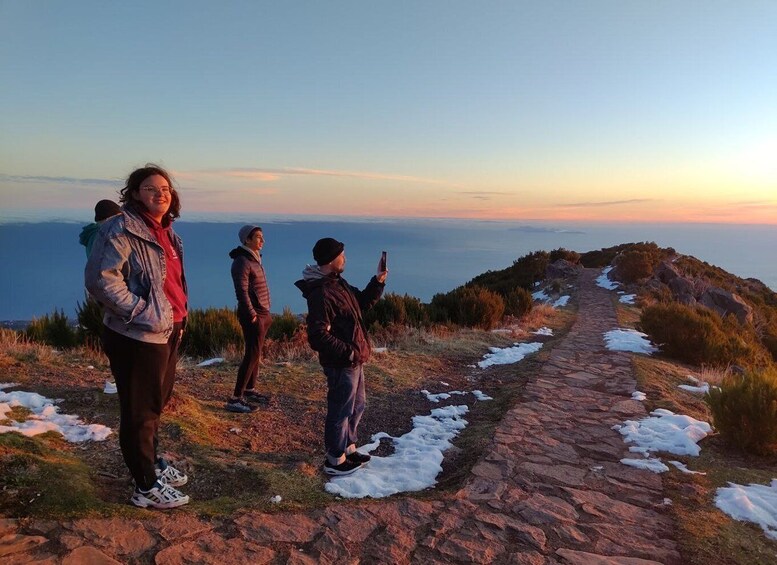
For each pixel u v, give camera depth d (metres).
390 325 10.70
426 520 3.14
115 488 3.18
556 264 31.88
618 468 4.24
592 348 10.20
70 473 3.12
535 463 4.25
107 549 2.47
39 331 7.70
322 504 3.27
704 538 3.08
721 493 3.79
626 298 21.70
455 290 14.68
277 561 2.56
